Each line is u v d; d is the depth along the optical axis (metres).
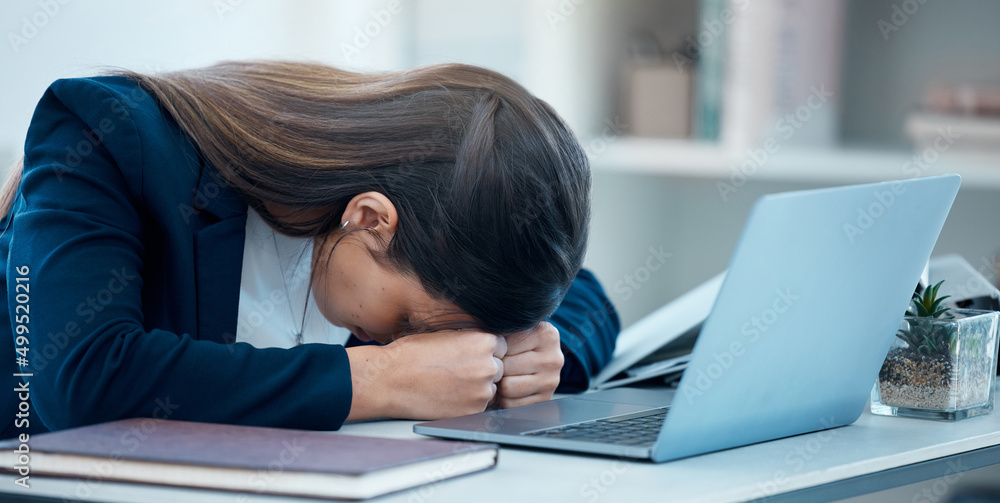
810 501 0.64
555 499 0.56
